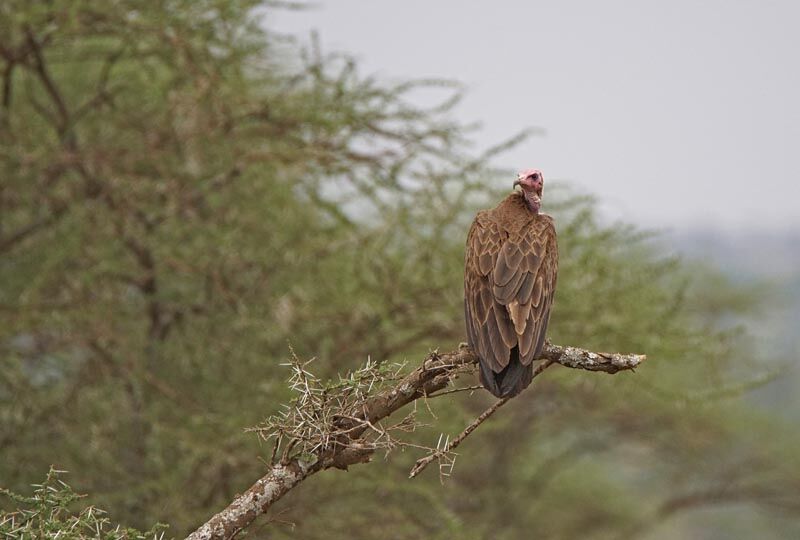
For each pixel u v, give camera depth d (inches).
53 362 1007.6
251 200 1045.2
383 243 1002.7
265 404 938.1
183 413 929.5
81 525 420.8
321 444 422.0
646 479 1911.9
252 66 1051.9
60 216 1008.2
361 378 424.5
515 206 593.6
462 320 1011.3
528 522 1567.4
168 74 1108.5
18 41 963.3
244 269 1032.8
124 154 999.0
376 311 999.0
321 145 977.5
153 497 898.1
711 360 1066.1
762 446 1721.2
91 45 1029.8
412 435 994.7
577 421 1535.4
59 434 957.2
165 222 1031.0
